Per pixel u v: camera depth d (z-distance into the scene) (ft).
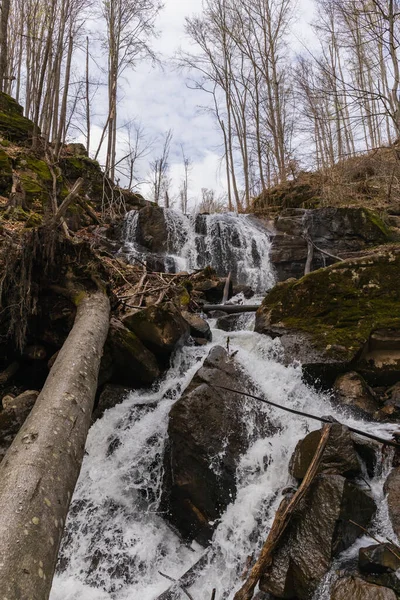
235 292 28.12
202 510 12.41
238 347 18.01
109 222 38.22
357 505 10.24
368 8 28.25
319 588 9.07
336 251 33.12
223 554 11.33
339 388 15.58
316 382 16.11
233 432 13.11
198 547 12.25
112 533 13.00
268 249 34.17
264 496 11.66
